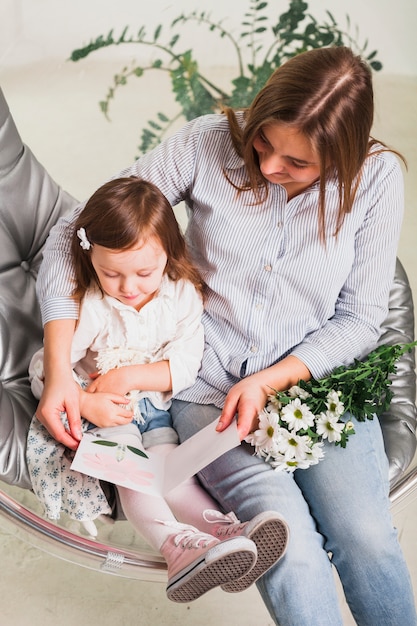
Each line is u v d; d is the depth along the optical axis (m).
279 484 1.41
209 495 1.50
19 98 3.09
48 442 1.48
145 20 3.15
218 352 1.55
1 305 1.63
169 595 1.35
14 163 1.72
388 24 3.25
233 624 1.93
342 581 1.42
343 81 1.28
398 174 1.48
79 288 1.52
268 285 1.49
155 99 3.12
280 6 3.14
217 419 1.48
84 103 3.09
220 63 3.20
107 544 1.55
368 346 1.55
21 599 1.94
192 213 1.56
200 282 1.54
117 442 1.49
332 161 1.32
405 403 1.66
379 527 1.38
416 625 1.39
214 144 1.48
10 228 1.71
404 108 3.20
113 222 1.39
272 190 1.43
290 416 1.41
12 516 1.50
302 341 1.54
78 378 1.57
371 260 1.51
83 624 1.90
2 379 1.58
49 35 3.12
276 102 1.27
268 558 1.32
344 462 1.43
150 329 1.53
